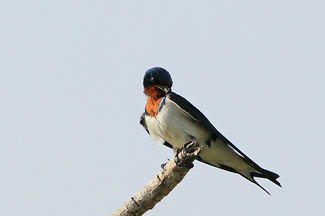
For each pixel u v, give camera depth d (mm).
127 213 9742
